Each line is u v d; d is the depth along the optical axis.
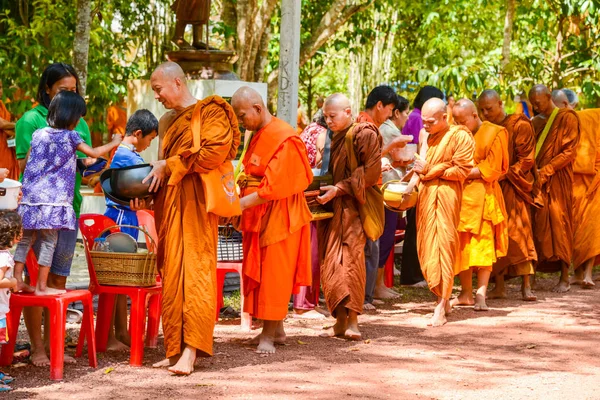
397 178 9.98
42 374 6.41
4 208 6.02
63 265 6.70
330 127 7.93
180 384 6.26
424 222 8.81
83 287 8.88
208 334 6.60
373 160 7.76
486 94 10.26
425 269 8.77
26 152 7.07
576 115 11.07
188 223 6.59
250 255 7.17
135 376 6.45
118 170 6.71
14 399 5.79
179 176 6.48
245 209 7.16
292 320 8.77
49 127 6.54
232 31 14.85
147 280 6.80
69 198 6.50
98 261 6.75
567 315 9.36
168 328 6.58
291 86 9.99
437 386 6.42
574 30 16.27
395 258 12.65
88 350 6.66
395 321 8.86
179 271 6.57
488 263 9.48
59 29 13.88
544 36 17.69
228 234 8.41
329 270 7.81
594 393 6.36
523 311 9.57
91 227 7.18
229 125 6.63
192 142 6.52
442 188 8.76
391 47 20.31
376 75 19.94
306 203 7.42
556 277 12.35
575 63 15.80
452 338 8.10
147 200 6.88
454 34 19.92
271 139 7.11
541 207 10.61
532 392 6.34
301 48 15.34
